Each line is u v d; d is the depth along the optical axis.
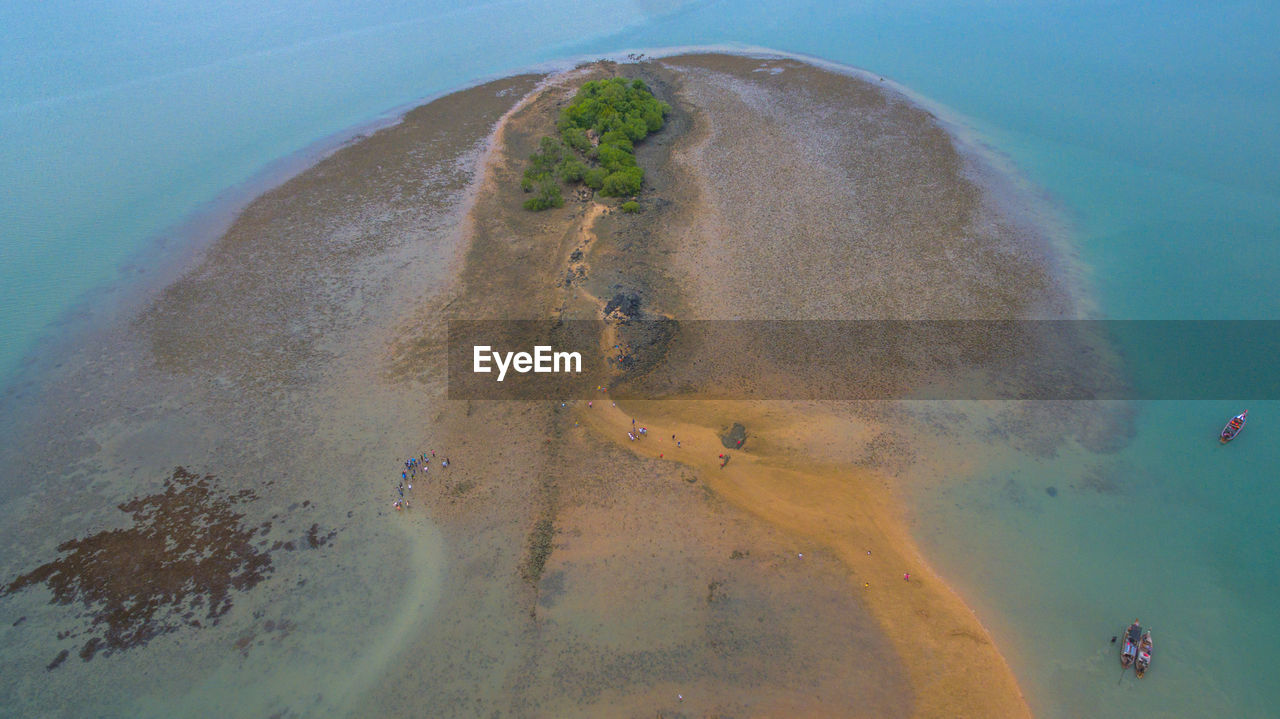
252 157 120.50
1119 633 48.25
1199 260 87.19
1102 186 104.00
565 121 122.31
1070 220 96.12
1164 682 45.38
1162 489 58.22
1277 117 123.19
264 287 85.88
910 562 52.94
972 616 49.22
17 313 82.06
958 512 56.81
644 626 48.59
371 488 59.44
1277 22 166.25
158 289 86.00
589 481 59.47
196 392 70.12
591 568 52.53
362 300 83.38
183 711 44.81
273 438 64.50
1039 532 55.09
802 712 43.72
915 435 63.69
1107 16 180.62
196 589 51.81
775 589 50.75
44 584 52.38
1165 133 119.44
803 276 85.19
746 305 80.44
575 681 45.66
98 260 92.06
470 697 45.03
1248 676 45.53
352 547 54.66
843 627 48.41
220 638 48.69
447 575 52.47
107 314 81.75
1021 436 63.44
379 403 68.25
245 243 95.06
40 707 45.12
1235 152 112.56
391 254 92.12
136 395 69.94
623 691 45.03
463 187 109.06
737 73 153.62
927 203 100.38
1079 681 45.56
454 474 60.50
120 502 58.62
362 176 112.94
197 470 61.44
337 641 48.41
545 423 65.56
